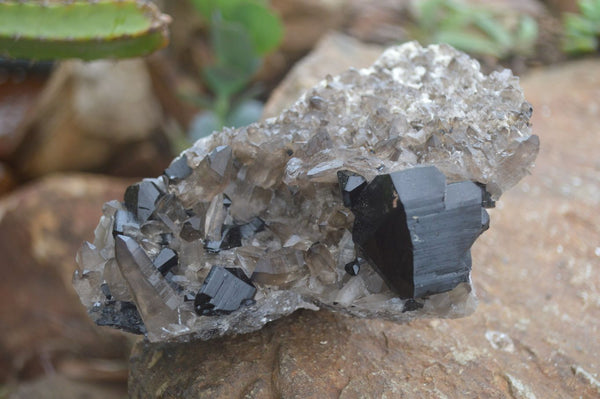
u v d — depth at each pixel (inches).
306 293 21.0
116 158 52.7
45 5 25.9
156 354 22.7
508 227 26.2
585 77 38.1
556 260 25.3
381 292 20.5
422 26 49.4
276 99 32.6
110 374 36.4
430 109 21.7
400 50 24.3
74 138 51.3
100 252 21.0
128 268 20.1
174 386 22.1
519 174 21.6
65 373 36.8
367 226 20.0
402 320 22.1
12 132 57.1
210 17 41.9
